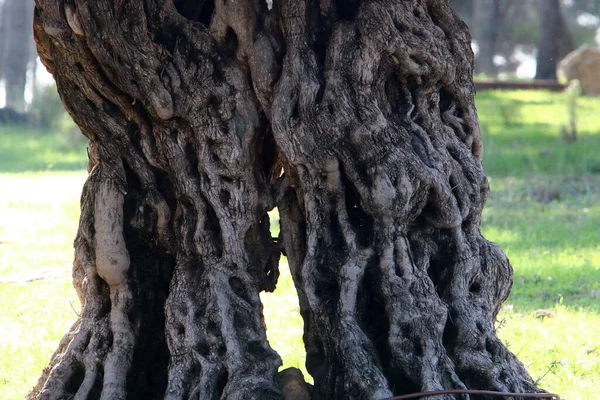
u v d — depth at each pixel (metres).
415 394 7.25
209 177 7.94
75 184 28.70
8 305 14.04
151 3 7.86
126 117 8.02
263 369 7.63
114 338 8.08
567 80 47.62
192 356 7.66
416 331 7.57
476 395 7.66
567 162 29.47
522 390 7.80
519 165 29.17
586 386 10.05
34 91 48.09
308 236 7.91
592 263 16.58
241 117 8.01
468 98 8.38
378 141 7.71
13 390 10.09
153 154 8.07
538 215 21.88
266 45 7.97
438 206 7.89
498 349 7.86
